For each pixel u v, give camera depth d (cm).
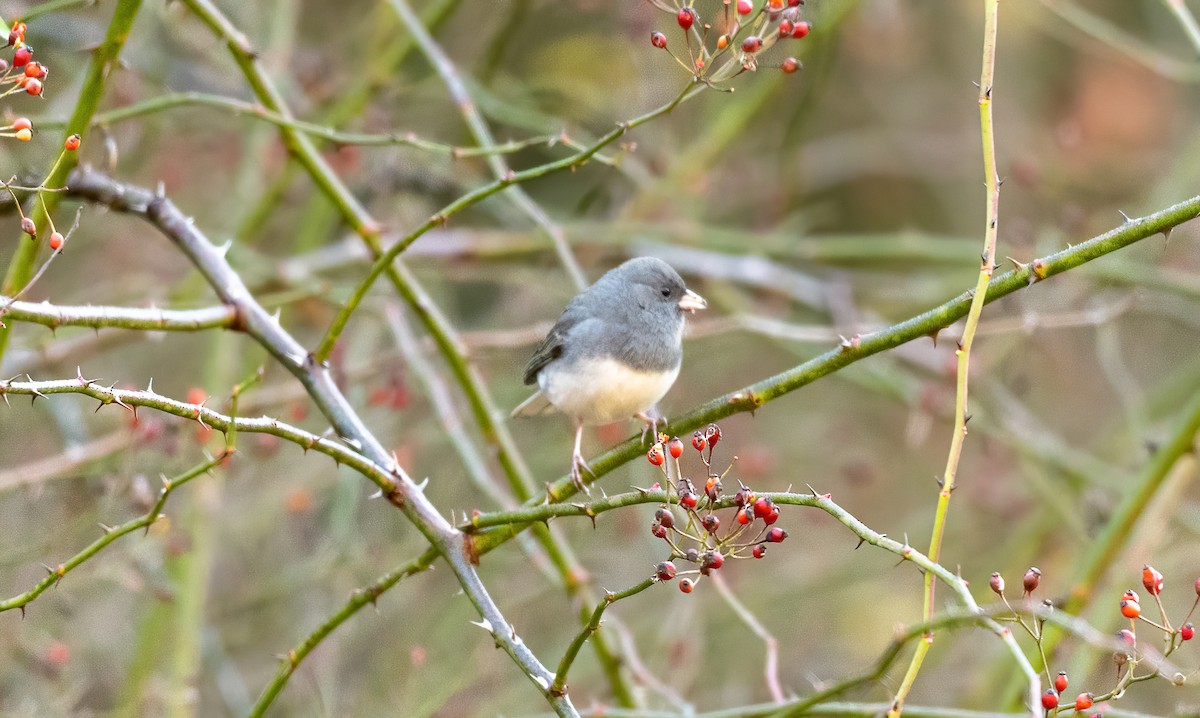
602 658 823
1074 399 1498
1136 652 504
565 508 562
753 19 575
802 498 502
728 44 577
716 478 490
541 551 923
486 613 600
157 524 858
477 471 965
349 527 1168
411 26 996
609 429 1117
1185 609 1238
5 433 1177
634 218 1355
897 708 530
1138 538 988
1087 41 1539
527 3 1269
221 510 1177
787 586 1318
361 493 1230
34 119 744
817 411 1526
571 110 1356
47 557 908
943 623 486
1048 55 1590
